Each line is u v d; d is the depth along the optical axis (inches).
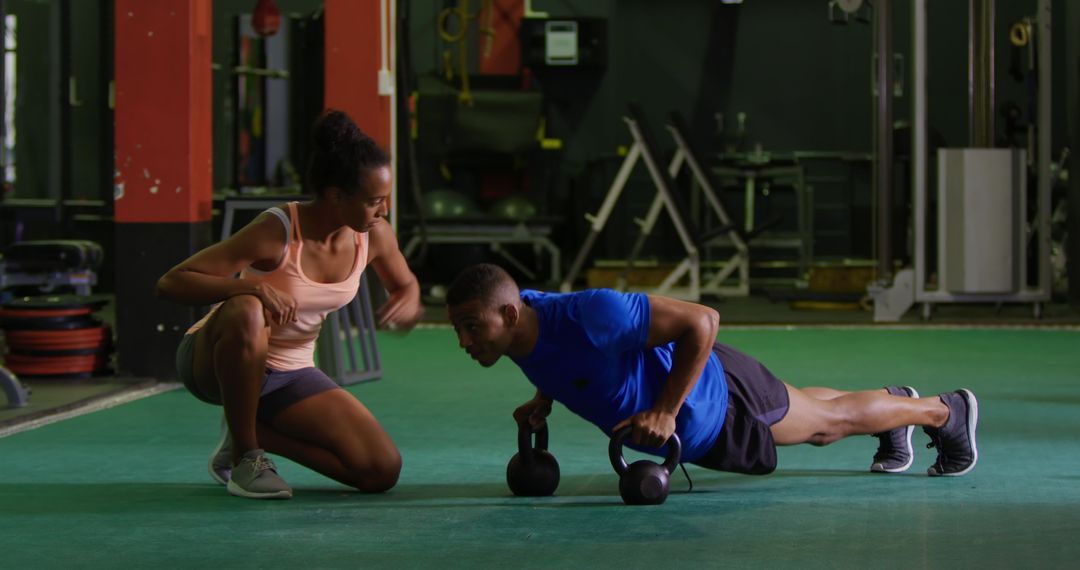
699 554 132.6
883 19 444.8
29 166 633.0
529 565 128.3
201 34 312.0
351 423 170.9
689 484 174.2
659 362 157.8
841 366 336.8
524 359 153.8
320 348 302.8
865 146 700.7
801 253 636.7
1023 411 250.5
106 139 648.4
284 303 160.1
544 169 693.9
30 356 298.8
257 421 173.9
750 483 176.6
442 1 697.6
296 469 194.9
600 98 704.4
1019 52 541.6
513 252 692.7
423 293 637.9
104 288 648.4
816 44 706.2
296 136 616.1
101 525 150.3
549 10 706.2
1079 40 507.2
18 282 375.2
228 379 162.9
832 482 176.6
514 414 167.6
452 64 703.7
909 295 460.8
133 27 301.6
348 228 166.6
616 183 566.6
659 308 149.6
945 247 458.9
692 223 561.6
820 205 686.5
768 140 711.7
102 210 645.3
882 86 452.8
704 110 713.0
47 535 144.8
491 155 661.9
